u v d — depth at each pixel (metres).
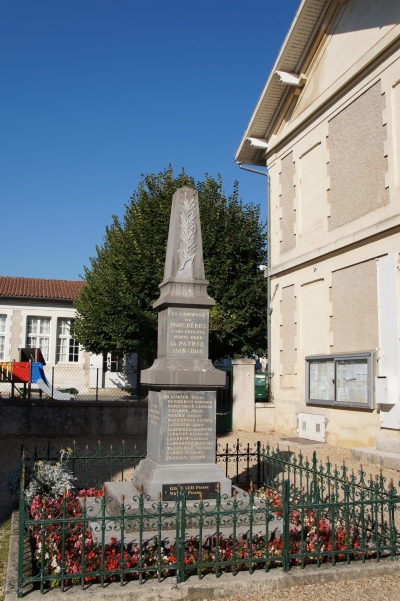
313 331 15.59
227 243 21.42
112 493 7.03
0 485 9.77
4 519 7.63
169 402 6.95
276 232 17.94
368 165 13.48
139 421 16.14
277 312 17.66
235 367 17.11
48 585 5.08
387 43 12.82
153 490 6.59
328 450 13.36
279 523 6.39
